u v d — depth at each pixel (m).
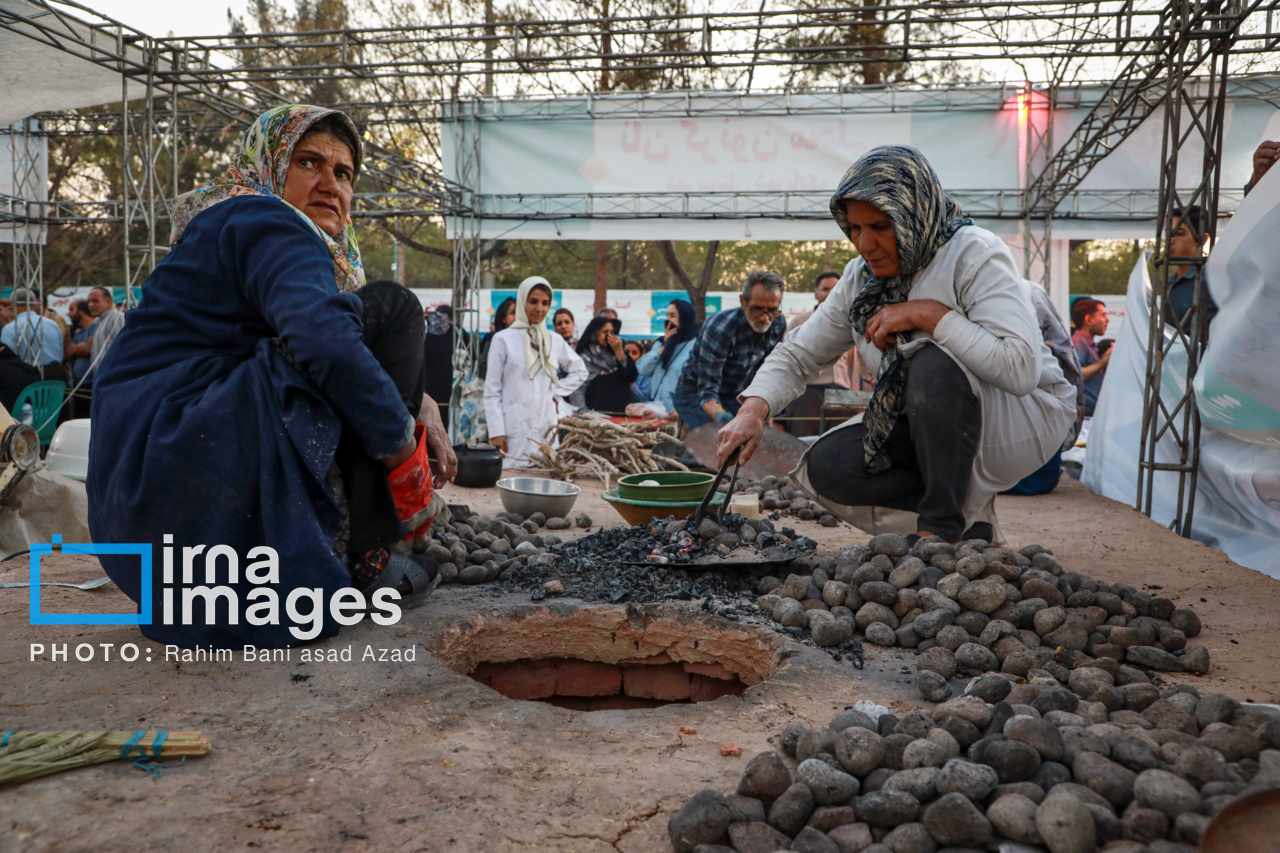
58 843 1.30
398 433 2.16
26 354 11.66
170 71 8.27
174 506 2.05
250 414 2.10
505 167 9.76
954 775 1.39
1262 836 1.04
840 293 3.44
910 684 2.09
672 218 9.65
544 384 7.54
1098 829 1.28
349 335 2.05
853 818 1.39
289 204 2.38
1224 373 3.89
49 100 9.09
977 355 2.89
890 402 3.13
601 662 2.76
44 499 3.48
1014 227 9.49
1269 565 4.04
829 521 4.25
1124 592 2.57
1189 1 5.34
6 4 7.16
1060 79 8.98
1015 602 2.40
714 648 2.60
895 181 2.92
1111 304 11.12
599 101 9.53
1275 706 1.71
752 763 1.48
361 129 13.75
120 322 10.52
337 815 1.41
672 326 10.56
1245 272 3.63
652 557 3.03
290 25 15.42
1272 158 4.24
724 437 3.28
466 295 10.27
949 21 8.09
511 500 4.20
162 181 17.72
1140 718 1.68
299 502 2.11
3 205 12.51
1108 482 5.66
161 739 1.59
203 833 1.35
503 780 1.55
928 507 3.09
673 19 8.20
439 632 2.39
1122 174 9.09
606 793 1.52
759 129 9.41
